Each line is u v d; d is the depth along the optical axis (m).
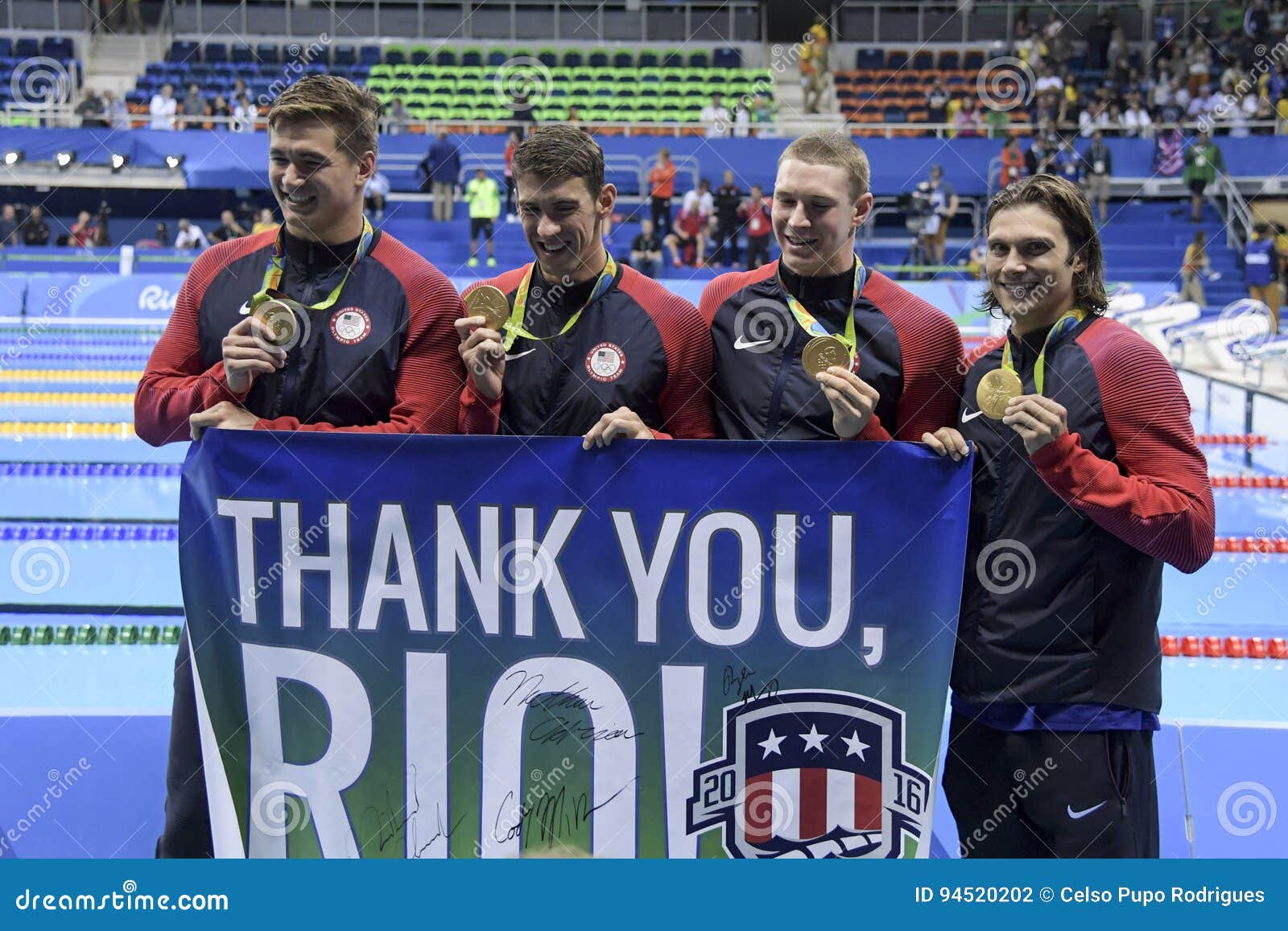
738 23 19.56
